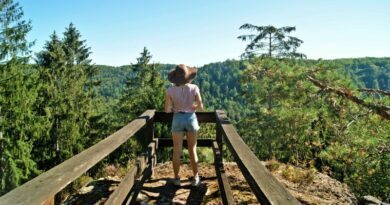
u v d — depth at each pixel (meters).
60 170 2.53
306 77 9.21
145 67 53.12
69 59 50.84
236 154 3.23
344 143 9.42
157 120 7.04
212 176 6.57
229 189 4.41
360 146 9.07
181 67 5.64
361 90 8.98
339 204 5.82
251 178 2.51
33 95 23.47
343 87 8.75
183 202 5.25
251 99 15.54
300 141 11.28
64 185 2.34
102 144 3.60
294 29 26.44
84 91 42.75
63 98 31.11
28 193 2.04
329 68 9.30
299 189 6.41
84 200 5.49
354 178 9.93
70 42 57.06
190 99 5.67
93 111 39.16
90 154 3.12
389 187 9.47
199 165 7.48
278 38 26.56
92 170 26.41
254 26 26.80
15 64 22.36
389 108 8.19
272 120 11.52
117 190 4.02
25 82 22.92
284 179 7.04
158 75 51.66
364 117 9.15
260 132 13.33
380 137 9.20
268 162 8.19
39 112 28.56
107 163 27.77
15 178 21.72
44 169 29.83
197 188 5.86
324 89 8.82
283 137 11.21
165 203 5.20
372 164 9.09
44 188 2.13
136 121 5.47
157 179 6.34
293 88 9.27
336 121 9.75
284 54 26.53
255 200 5.39
